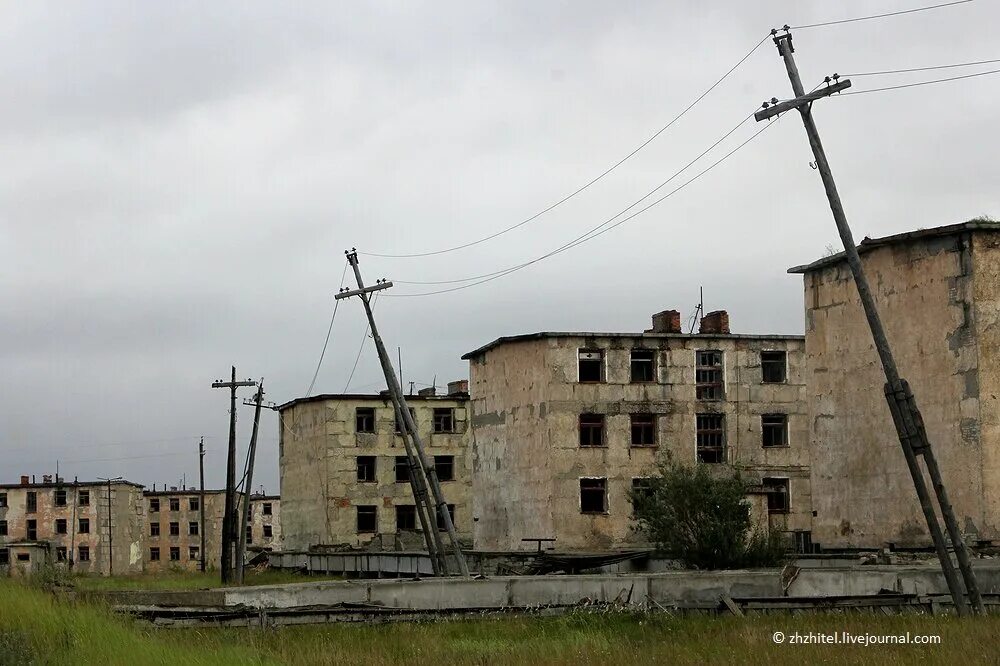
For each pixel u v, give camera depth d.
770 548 42.09
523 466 57.47
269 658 19.19
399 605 28.67
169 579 64.94
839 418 41.47
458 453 76.69
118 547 110.88
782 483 57.62
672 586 29.16
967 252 37.06
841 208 24.72
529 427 57.19
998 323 36.81
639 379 57.25
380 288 42.50
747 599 26.36
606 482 55.94
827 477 41.84
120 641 19.06
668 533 43.06
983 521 35.88
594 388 56.44
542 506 55.97
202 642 20.58
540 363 56.78
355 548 73.00
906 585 29.50
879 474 39.59
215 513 125.75
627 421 56.56
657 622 25.11
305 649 20.69
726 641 20.92
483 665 19.02
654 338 57.25
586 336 56.78
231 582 57.22
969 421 36.62
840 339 41.66
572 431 56.00
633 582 29.08
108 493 111.12
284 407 81.56
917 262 38.75
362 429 75.94
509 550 57.16
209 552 124.75
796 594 29.27
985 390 36.41
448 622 26.31
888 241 39.47
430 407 76.75
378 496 75.31
